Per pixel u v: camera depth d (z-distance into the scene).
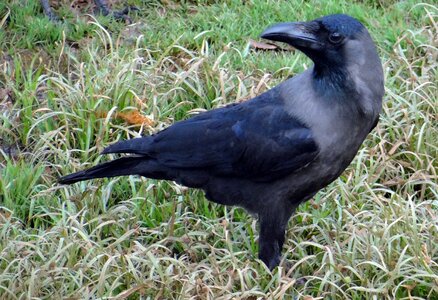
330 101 7.00
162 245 7.73
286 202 7.35
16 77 9.45
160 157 7.40
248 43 10.01
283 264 7.54
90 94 8.99
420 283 7.30
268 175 7.20
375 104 7.07
